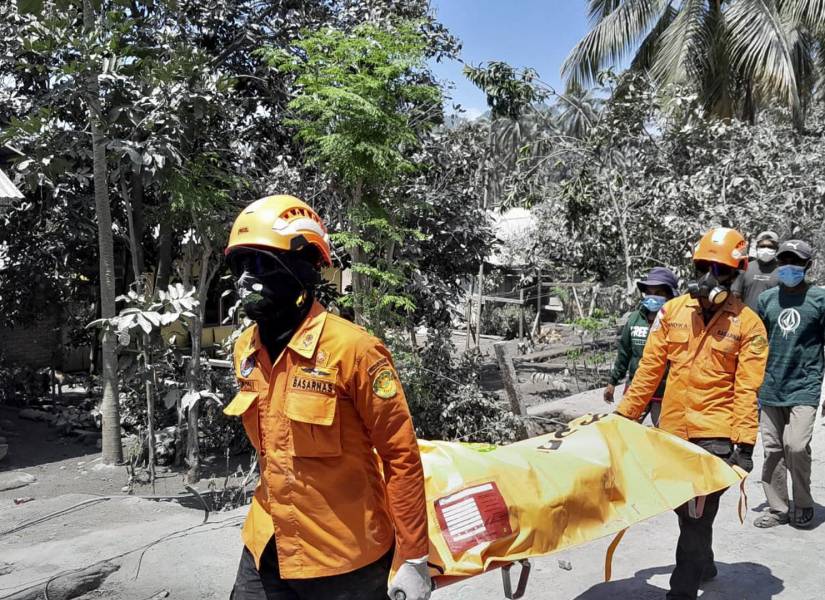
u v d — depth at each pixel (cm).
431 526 268
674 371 387
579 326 1245
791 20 1662
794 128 1647
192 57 892
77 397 1409
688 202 1177
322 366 208
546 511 286
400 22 1005
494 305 2505
